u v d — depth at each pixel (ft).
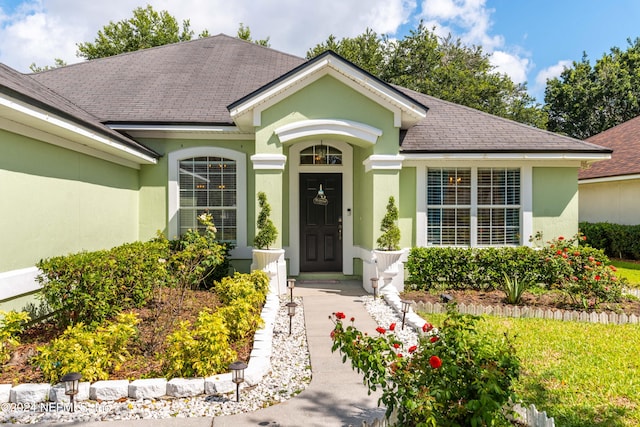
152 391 14.02
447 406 10.30
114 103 35.42
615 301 27.53
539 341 20.59
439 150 32.19
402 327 22.68
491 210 34.30
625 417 13.16
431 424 9.54
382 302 28.43
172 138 34.63
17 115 17.88
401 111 31.42
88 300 18.62
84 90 37.83
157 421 12.64
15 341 15.61
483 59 118.42
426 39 101.19
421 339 12.11
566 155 32.45
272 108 30.66
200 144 34.91
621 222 56.34
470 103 102.37
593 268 26.81
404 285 32.35
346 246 37.40
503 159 32.99
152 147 34.45
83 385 13.82
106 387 13.85
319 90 30.78
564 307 26.43
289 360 18.20
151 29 100.58
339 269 38.09
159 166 34.65
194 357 15.10
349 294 31.19
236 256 35.04
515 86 116.98
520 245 34.22
